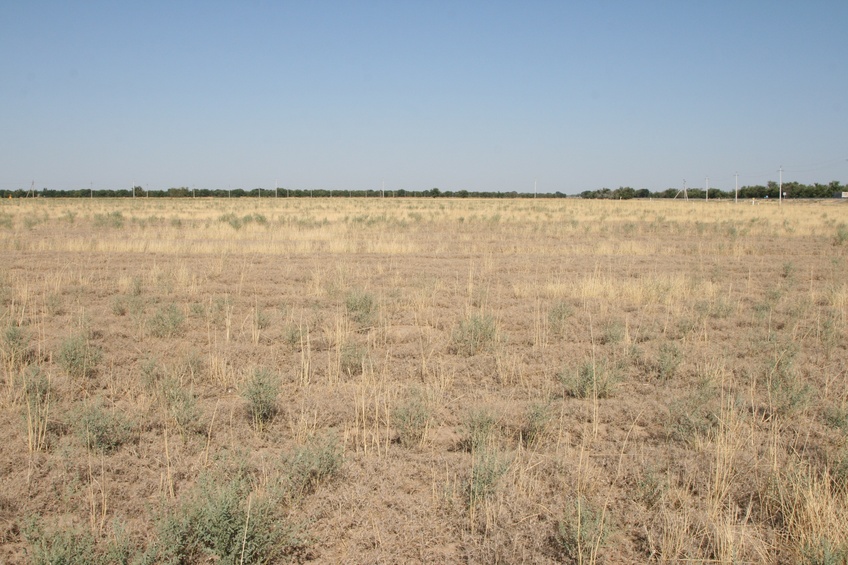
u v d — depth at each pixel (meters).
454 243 26.39
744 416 6.61
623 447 5.66
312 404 7.07
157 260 20.33
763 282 16.27
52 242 24.28
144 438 6.08
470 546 4.37
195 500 4.48
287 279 16.34
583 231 32.91
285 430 6.38
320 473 5.24
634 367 8.59
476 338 9.61
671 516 4.66
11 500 4.82
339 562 4.25
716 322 11.26
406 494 5.11
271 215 47.62
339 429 6.46
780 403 6.89
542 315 11.84
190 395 6.78
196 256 21.69
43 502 4.82
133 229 32.50
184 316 11.27
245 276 16.78
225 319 11.37
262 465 5.35
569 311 11.70
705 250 23.86
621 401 7.25
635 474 5.35
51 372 8.19
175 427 6.36
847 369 8.39
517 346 9.76
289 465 5.27
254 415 6.61
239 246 23.67
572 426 6.55
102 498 4.95
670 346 9.15
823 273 18.09
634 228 33.62
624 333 10.25
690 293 14.13
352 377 8.21
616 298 13.55
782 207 66.25
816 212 53.78
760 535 4.50
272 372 7.81
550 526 4.59
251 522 4.20
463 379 8.06
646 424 6.66
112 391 7.24
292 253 22.69
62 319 11.44
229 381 7.87
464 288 14.95
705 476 5.30
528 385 7.80
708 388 7.34
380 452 5.81
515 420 6.58
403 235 29.42
